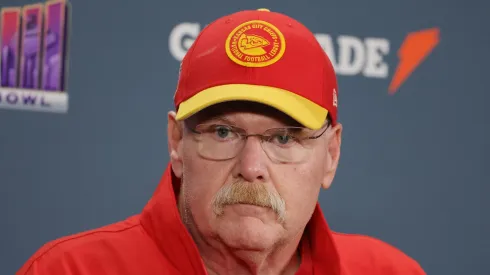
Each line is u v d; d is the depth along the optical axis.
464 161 4.81
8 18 4.25
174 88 4.44
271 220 2.45
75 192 4.34
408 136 4.73
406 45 4.73
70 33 4.32
